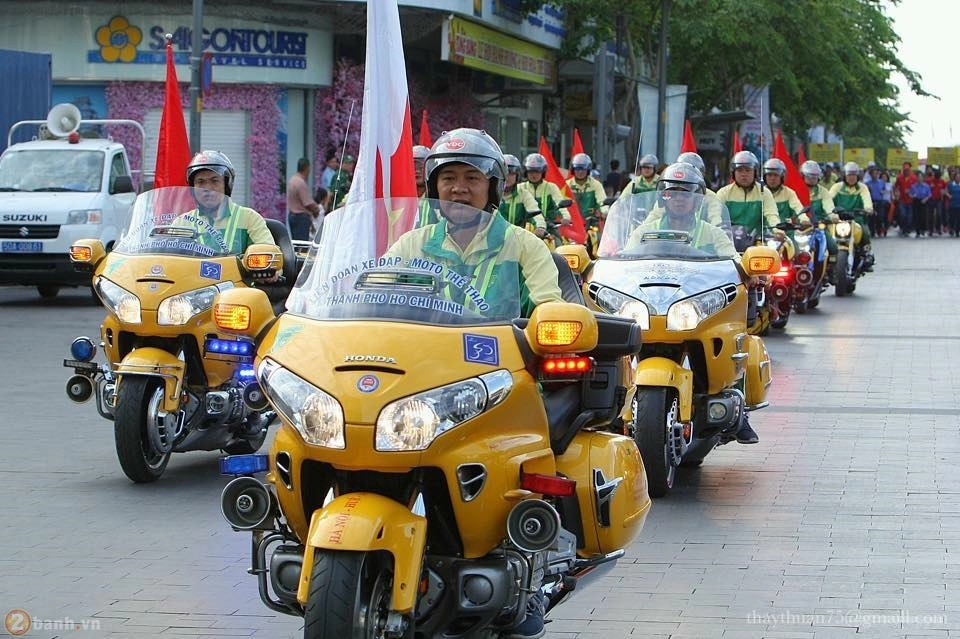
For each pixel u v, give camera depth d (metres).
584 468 5.59
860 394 12.94
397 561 4.64
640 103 29.53
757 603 6.56
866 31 47.44
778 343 16.98
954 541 7.71
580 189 21.25
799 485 9.16
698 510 8.48
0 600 6.59
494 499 4.89
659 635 6.09
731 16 36.50
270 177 27.80
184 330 8.87
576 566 5.61
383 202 5.35
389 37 6.45
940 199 48.06
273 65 27.53
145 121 27.48
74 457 10.00
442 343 4.88
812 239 20.83
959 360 15.34
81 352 9.09
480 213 5.37
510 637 5.19
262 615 6.39
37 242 20.27
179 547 7.57
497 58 30.20
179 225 9.30
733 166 14.55
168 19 27.23
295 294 5.35
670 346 9.07
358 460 4.72
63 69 27.31
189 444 9.06
